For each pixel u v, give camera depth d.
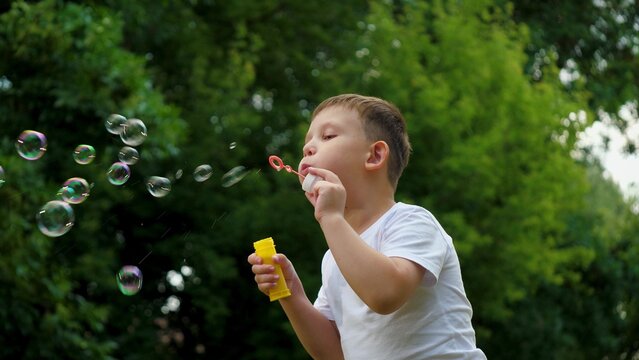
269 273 2.76
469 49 10.09
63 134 9.23
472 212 10.09
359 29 12.12
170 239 11.02
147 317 11.41
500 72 9.94
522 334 11.96
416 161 10.05
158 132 8.73
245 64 11.41
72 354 7.89
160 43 11.46
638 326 14.70
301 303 2.81
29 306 7.61
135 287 3.23
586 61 14.40
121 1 10.05
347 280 2.36
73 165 9.26
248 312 11.55
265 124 11.49
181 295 11.87
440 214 9.81
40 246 7.32
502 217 9.98
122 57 8.66
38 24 8.09
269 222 10.34
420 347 2.53
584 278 13.54
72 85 8.55
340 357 2.80
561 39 14.23
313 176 2.57
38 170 8.45
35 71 8.55
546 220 10.01
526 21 13.71
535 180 9.88
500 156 9.81
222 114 10.78
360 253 2.37
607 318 13.65
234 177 3.23
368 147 2.71
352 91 10.41
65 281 7.71
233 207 10.73
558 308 12.67
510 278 10.13
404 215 2.59
